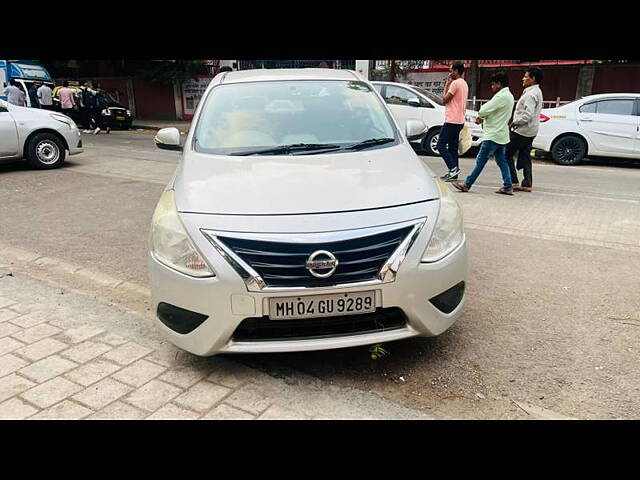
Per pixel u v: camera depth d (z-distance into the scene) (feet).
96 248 18.11
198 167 11.91
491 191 27.02
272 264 9.34
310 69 16.83
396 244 9.71
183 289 9.76
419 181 11.16
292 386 10.09
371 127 13.88
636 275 15.53
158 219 10.51
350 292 9.48
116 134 59.41
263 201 10.09
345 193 10.37
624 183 29.99
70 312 13.07
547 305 13.60
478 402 9.68
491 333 12.15
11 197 25.43
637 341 11.76
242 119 13.84
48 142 32.65
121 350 11.28
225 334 9.62
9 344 11.49
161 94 78.13
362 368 10.75
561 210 23.03
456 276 10.51
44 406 9.40
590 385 10.14
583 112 36.78
